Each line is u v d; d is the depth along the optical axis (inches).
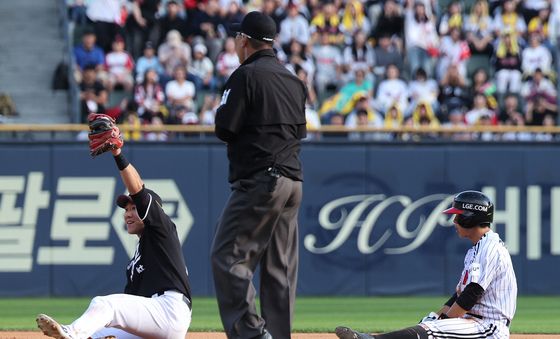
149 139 1844.2
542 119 2143.2
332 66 2202.3
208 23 2208.4
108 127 821.2
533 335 1268.5
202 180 1828.2
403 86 2137.1
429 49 2241.6
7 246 1802.4
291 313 839.7
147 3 2214.6
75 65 2161.7
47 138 1833.2
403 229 1866.4
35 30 2347.4
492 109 2149.4
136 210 856.3
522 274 1873.8
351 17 2276.1
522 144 1872.5
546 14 2325.3
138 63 2154.3
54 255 1811.0
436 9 2346.2
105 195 1815.9
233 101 805.9
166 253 851.4
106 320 810.2
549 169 1875.0
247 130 813.2
